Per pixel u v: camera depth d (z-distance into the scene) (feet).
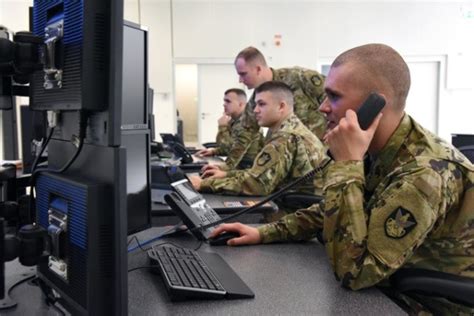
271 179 6.64
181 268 3.33
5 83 2.84
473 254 3.30
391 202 3.16
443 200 3.14
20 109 4.98
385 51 3.39
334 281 3.32
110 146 2.07
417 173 3.17
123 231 2.13
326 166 4.32
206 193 6.71
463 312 3.18
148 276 3.44
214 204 5.88
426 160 3.25
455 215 3.31
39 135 3.17
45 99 2.58
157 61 22.58
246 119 10.58
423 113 24.50
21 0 11.75
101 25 2.04
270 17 23.04
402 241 3.07
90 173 2.28
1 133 6.40
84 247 2.17
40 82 2.66
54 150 2.76
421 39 23.90
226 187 6.59
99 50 2.05
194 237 4.57
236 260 3.81
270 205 5.90
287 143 6.91
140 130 4.35
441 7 23.73
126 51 4.17
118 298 2.14
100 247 2.12
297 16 23.15
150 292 3.12
